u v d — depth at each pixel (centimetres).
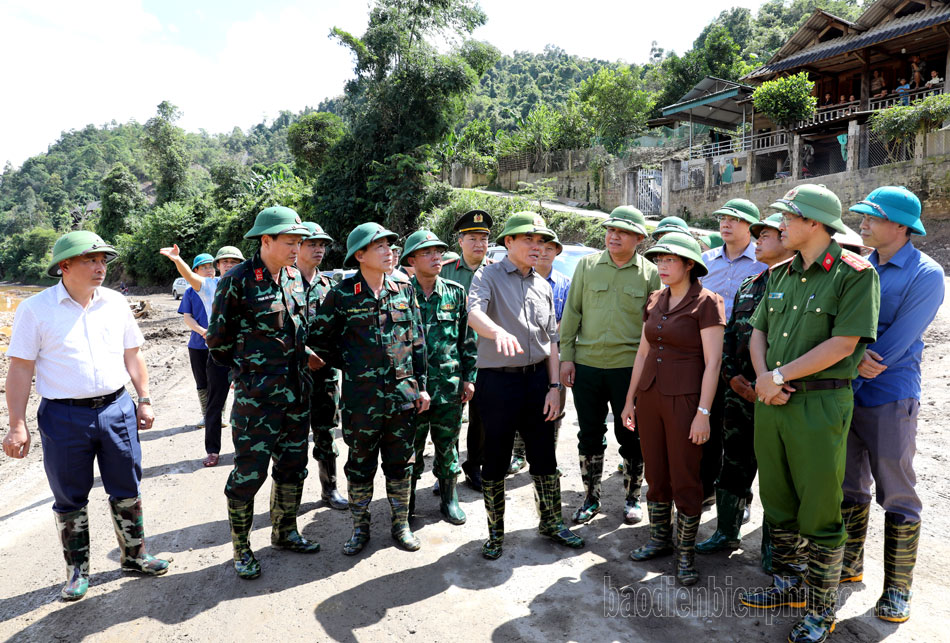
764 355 280
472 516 394
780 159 1873
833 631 253
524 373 334
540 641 256
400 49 2623
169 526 388
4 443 285
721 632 259
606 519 384
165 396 788
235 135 16362
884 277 269
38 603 296
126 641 262
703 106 2244
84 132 16738
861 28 1858
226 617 280
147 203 5416
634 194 2267
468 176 3356
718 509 337
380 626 270
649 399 311
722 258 407
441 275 483
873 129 1509
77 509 300
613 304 368
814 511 246
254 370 312
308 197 3014
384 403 332
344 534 371
